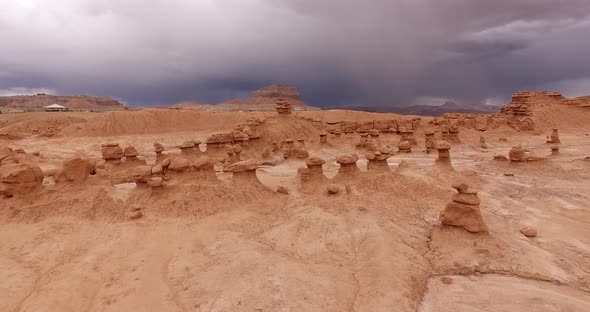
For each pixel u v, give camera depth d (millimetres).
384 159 37750
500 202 33688
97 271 20688
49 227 26188
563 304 17391
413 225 27828
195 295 18219
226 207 29875
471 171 42344
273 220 28672
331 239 25016
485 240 23531
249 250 22203
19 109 188875
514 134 89625
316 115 109188
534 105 111875
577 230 26938
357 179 36156
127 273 20406
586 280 20406
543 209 31875
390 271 20125
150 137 85375
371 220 27531
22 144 75750
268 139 69625
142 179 31141
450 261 22453
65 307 17375
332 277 20141
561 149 64562
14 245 24062
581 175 42438
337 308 17375
